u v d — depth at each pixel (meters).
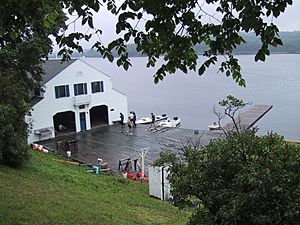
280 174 5.33
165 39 4.05
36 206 9.44
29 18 4.47
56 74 32.09
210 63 4.45
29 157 16.45
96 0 3.95
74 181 16.14
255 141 6.11
